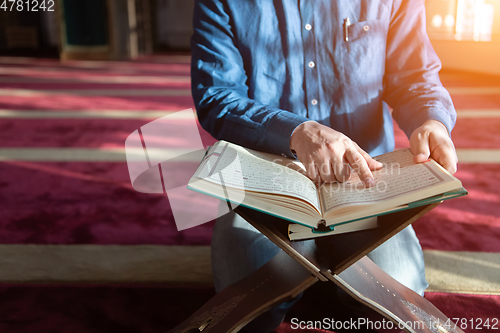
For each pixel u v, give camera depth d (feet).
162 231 6.70
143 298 5.05
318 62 4.31
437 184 2.68
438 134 3.37
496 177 8.77
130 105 16.38
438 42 24.27
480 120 13.42
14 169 9.55
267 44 4.30
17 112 15.26
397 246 4.20
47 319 4.66
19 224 6.92
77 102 17.01
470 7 22.95
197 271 5.61
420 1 4.48
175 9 40.14
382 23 4.28
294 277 3.29
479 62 22.44
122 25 32.94
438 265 5.64
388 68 4.57
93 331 4.48
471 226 6.70
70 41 32.50
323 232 2.90
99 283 5.35
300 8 4.19
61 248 6.20
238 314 3.32
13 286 5.28
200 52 4.33
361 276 3.46
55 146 11.27
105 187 8.49
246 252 4.02
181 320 4.66
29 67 28.25
